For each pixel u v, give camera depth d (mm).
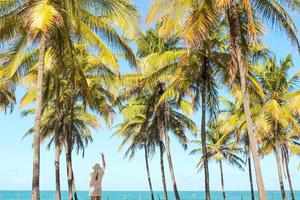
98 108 29094
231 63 17391
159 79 26797
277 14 17484
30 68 22109
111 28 17156
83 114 37844
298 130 30344
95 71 26312
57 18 13500
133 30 16875
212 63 23500
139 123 42500
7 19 16266
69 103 30078
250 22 15922
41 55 15781
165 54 23625
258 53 21344
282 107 30469
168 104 36000
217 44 22844
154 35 29547
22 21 15992
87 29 17016
